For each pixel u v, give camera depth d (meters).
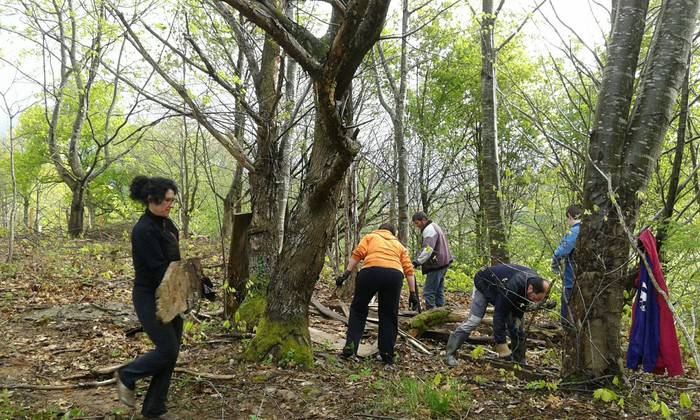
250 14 4.38
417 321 7.21
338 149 4.84
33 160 24.73
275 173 7.13
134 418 4.16
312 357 5.51
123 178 24.72
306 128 10.05
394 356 6.18
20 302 7.95
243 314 6.63
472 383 5.28
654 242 4.84
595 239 4.97
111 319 7.18
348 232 9.70
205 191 20.66
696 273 5.56
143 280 4.05
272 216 7.03
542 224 6.26
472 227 15.37
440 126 18.97
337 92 5.16
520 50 13.55
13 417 4.11
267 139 6.98
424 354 6.57
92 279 9.79
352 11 4.01
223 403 4.50
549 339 6.82
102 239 17.75
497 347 5.77
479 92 18.88
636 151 4.95
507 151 18.02
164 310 3.86
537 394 4.99
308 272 5.56
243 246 6.98
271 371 5.20
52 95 17.78
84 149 24.44
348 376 5.34
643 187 4.95
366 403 4.56
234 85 7.58
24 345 6.07
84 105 19.89
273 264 6.97
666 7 5.00
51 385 4.82
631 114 5.09
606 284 4.95
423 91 18.61
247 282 6.70
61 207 36.66
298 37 5.30
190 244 15.55
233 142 7.03
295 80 8.06
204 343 6.17
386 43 13.80
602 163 4.96
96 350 5.89
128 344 6.13
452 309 7.75
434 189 18.91
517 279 5.63
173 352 4.00
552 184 6.17
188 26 7.63
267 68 7.25
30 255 12.39
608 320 4.97
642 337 4.77
